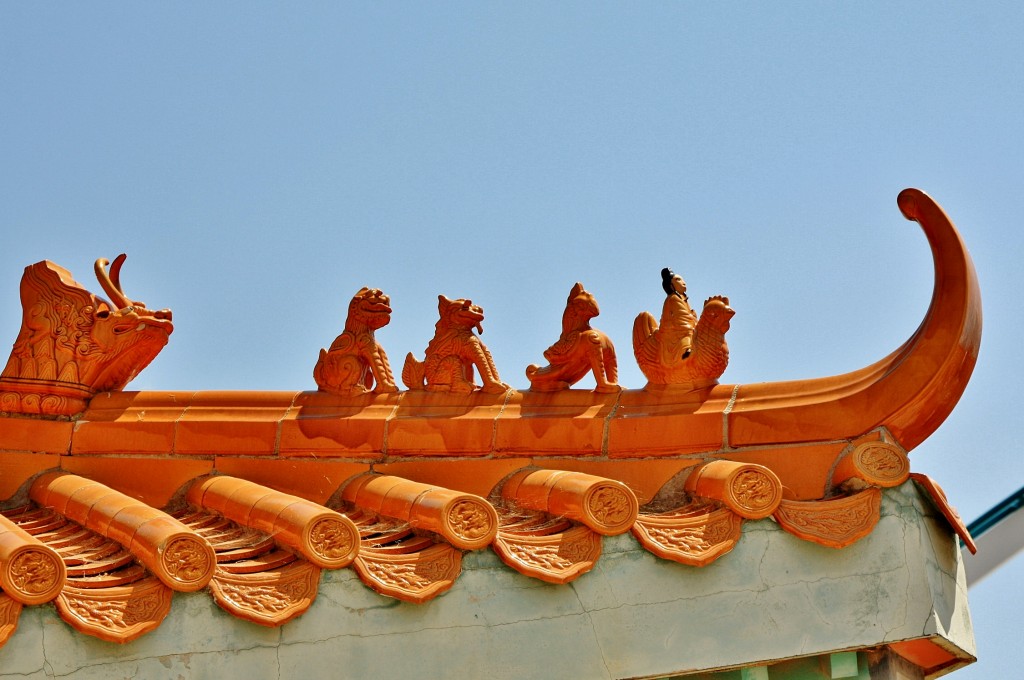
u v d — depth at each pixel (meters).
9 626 6.33
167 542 6.79
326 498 8.62
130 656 6.59
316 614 6.99
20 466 8.59
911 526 7.68
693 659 7.34
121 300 9.11
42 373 8.75
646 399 8.52
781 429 8.10
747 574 7.54
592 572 7.45
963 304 7.82
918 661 8.11
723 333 8.45
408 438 8.68
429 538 7.50
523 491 8.16
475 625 7.20
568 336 8.72
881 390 7.92
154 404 8.89
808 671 7.71
